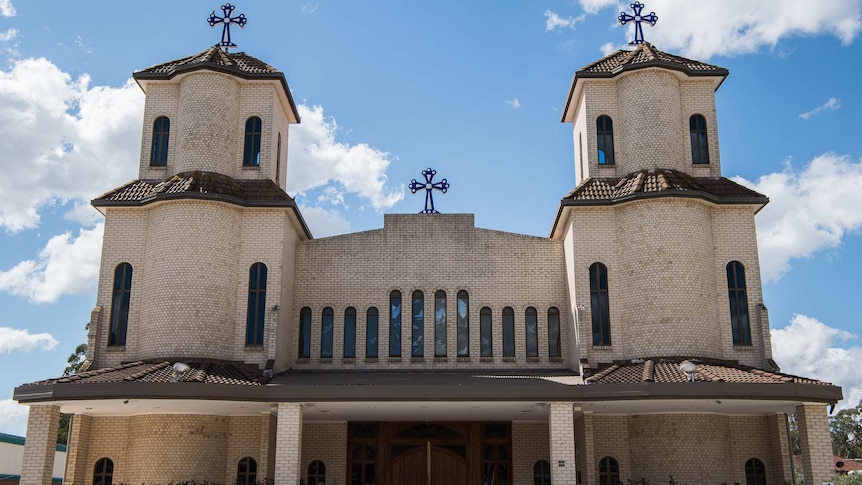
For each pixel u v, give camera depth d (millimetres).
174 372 24797
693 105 32031
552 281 32125
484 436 30609
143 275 29594
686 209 28844
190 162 30672
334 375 29500
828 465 24344
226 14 35094
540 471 30203
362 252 32438
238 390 24328
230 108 31828
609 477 28141
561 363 31219
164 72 32000
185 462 27156
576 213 29906
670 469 27062
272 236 29828
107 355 28891
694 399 24016
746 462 28500
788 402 24734
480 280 32156
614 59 33469
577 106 34531
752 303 28984
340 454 30344
